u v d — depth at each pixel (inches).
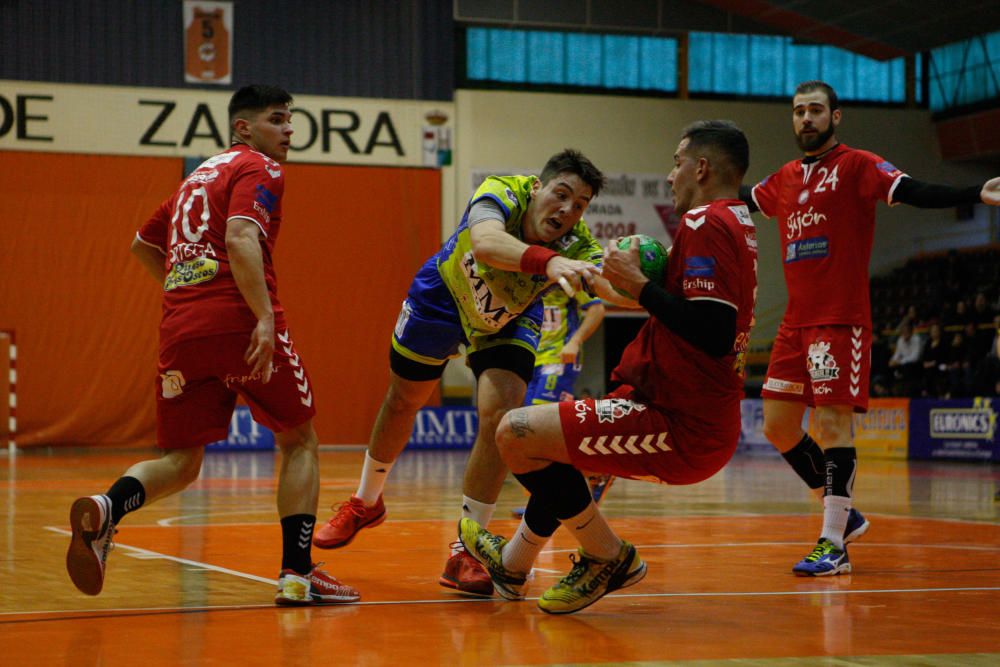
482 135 1278.3
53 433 1163.3
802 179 305.9
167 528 377.4
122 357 1180.5
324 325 1226.6
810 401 308.7
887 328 1284.4
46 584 243.3
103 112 1176.2
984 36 1330.0
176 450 225.0
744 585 252.4
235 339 216.8
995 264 1259.8
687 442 202.7
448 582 235.8
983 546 338.0
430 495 561.3
